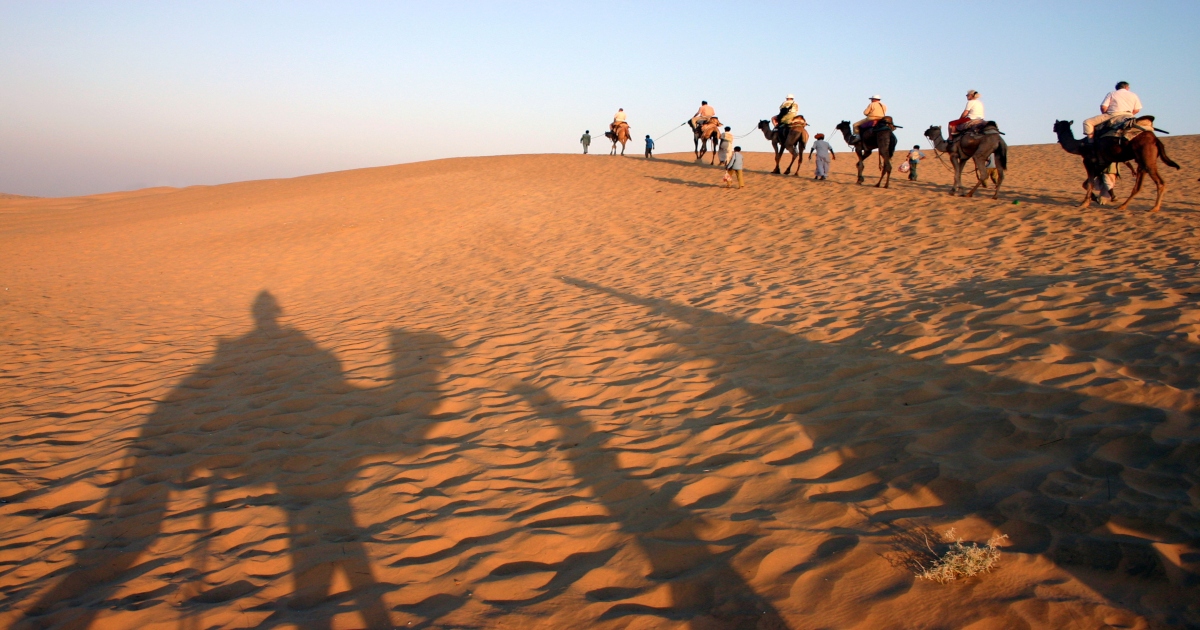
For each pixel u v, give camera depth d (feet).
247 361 25.73
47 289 44.57
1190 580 8.76
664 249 43.06
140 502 14.67
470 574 11.09
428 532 12.54
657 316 26.99
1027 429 13.42
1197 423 12.50
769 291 29.12
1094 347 16.98
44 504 14.87
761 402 17.07
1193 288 20.56
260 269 48.32
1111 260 27.94
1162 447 11.94
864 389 16.83
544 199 67.92
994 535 10.26
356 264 48.01
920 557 9.98
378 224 61.67
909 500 11.67
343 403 20.26
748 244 41.70
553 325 27.37
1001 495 11.33
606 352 23.02
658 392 18.86
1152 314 18.52
